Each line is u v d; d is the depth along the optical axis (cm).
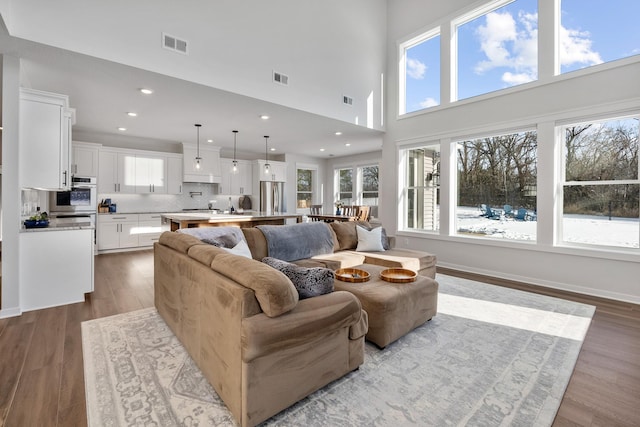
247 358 141
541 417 158
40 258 307
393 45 588
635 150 342
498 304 328
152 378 189
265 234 350
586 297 353
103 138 634
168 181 701
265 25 412
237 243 301
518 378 192
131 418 156
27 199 385
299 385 163
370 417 158
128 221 640
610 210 359
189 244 235
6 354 218
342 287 256
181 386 182
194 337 204
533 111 409
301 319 159
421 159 558
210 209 789
